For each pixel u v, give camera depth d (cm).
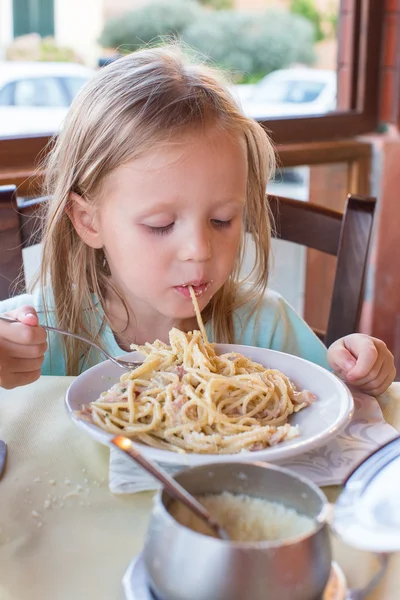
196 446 75
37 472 74
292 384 92
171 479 56
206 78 120
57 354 128
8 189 128
